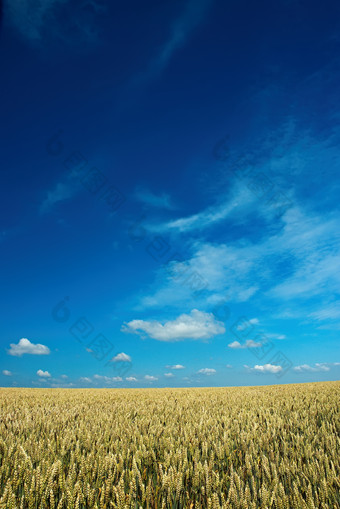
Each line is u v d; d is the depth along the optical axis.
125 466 3.99
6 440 4.67
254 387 22.97
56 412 8.55
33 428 6.02
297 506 2.75
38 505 2.95
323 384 20.66
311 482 3.40
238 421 6.92
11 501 2.71
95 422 6.63
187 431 5.68
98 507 2.93
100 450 4.16
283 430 5.92
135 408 9.39
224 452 4.46
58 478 3.19
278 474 3.70
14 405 10.80
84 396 14.91
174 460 3.87
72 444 4.48
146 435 5.09
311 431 5.91
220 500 3.27
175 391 18.97
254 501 2.91
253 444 4.68
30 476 3.28
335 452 4.50
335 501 2.91
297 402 10.28
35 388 23.80
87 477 3.44
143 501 3.08
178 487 3.17
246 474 3.76
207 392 17.36
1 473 3.46
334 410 8.39
